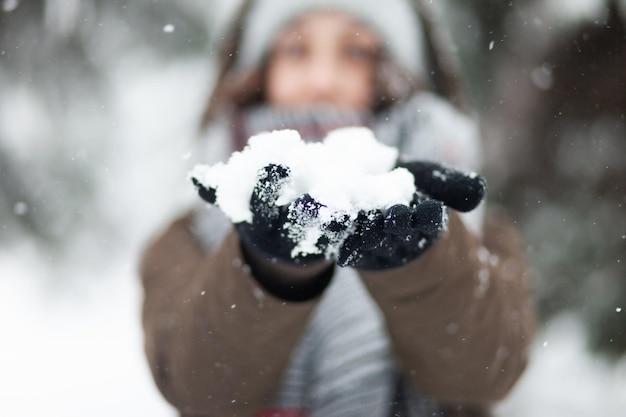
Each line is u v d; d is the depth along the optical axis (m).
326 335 1.07
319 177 0.71
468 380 0.98
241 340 0.90
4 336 2.85
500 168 2.08
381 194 0.69
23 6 2.18
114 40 2.43
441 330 0.91
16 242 2.45
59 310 2.79
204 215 1.14
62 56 2.30
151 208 2.87
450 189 0.78
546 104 2.04
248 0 1.26
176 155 2.92
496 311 0.95
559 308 2.05
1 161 2.33
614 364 2.08
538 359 2.30
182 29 2.57
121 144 2.72
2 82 2.25
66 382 2.73
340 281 1.08
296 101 1.21
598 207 2.02
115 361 2.85
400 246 0.79
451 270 0.88
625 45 1.96
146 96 2.80
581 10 2.00
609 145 1.99
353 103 1.20
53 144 2.37
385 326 1.00
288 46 1.22
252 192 0.74
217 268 0.89
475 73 2.12
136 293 2.78
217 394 0.95
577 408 2.15
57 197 2.44
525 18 2.09
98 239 2.62
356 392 1.04
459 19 2.15
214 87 1.27
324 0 1.20
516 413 2.18
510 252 1.15
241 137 1.21
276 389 1.00
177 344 0.96
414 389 1.04
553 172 2.05
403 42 1.23
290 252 0.79
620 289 2.03
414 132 1.15
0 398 2.60
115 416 2.57
